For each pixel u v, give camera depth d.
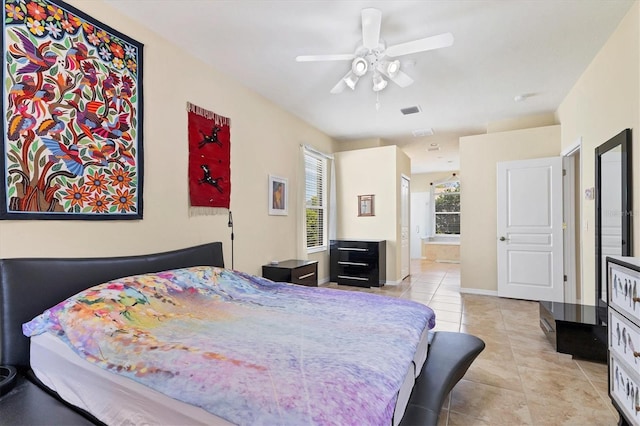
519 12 2.27
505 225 4.55
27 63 1.79
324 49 2.78
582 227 3.38
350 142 6.04
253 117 3.66
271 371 1.12
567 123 3.85
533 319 3.61
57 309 1.62
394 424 1.17
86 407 1.33
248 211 3.56
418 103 4.08
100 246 2.14
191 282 2.22
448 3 2.17
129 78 2.32
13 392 1.46
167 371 1.15
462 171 4.91
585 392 2.08
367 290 5.03
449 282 5.66
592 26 2.46
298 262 3.98
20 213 1.75
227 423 0.94
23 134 1.77
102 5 2.16
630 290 1.55
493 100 3.98
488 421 1.79
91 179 2.09
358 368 1.16
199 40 2.64
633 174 2.31
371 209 5.56
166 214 2.62
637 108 2.24
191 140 2.84
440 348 2.05
